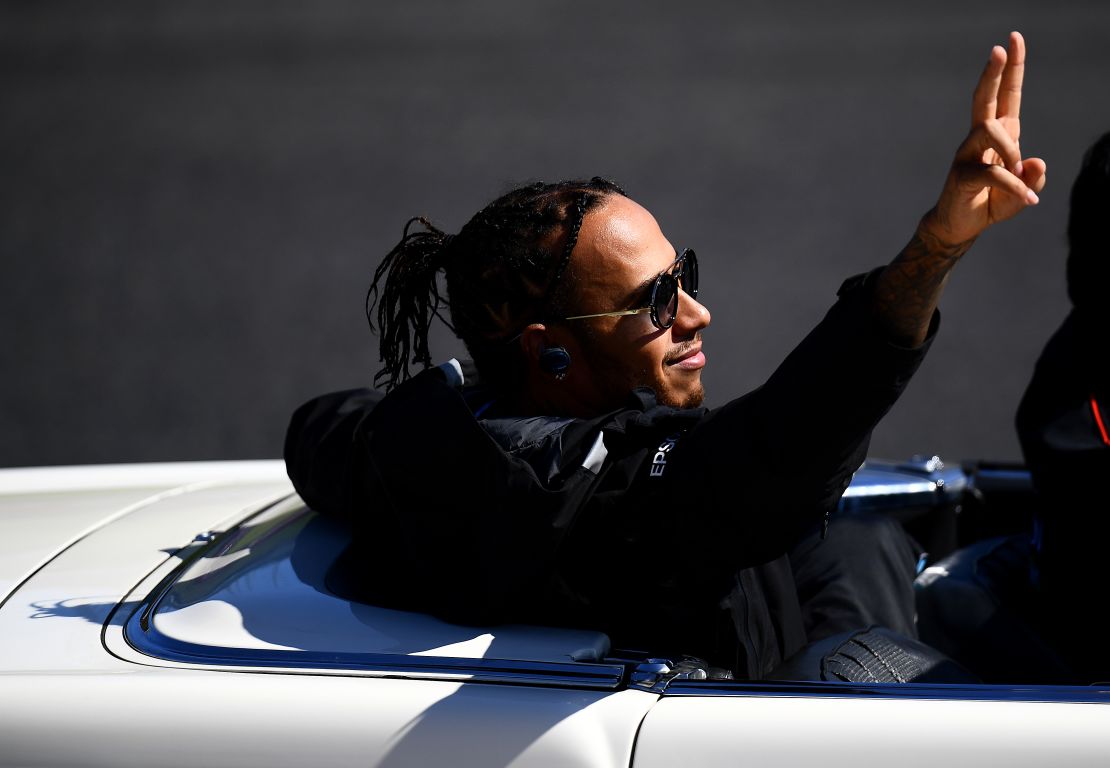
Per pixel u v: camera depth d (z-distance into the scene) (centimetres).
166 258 3909
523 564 606
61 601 687
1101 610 804
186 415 2670
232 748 551
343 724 550
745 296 3209
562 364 677
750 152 4822
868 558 853
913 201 4050
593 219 679
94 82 6906
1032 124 4791
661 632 643
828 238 3706
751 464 591
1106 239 790
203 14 9012
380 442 640
